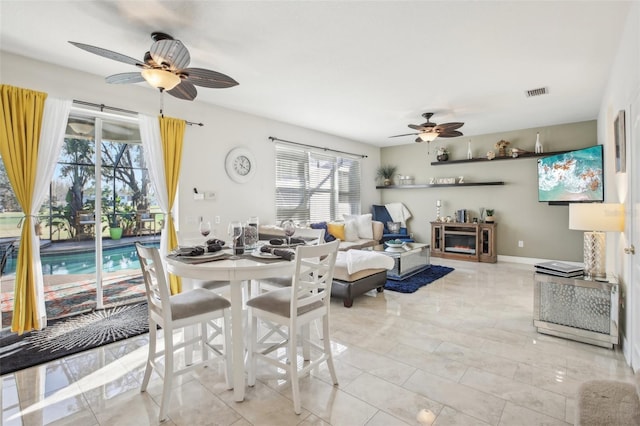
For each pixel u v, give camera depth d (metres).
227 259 2.03
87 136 3.49
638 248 2.03
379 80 3.49
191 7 2.16
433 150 7.01
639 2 1.96
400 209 7.28
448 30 2.47
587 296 2.63
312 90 3.81
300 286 1.88
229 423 1.69
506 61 3.03
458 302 3.65
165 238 3.72
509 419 1.70
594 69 3.21
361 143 7.21
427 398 1.89
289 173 5.56
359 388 2.00
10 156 2.76
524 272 5.14
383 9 2.20
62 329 2.94
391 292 4.05
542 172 5.29
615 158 2.89
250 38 2.58
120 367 2.28
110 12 2.21
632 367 2.16
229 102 4.27
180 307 1.88
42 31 2.47
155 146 3.68
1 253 2.99
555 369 2.20
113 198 3.69
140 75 2.51
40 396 1.94
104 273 3.65
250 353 2.05
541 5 2.16
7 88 2.73
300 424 1.68
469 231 6.17
